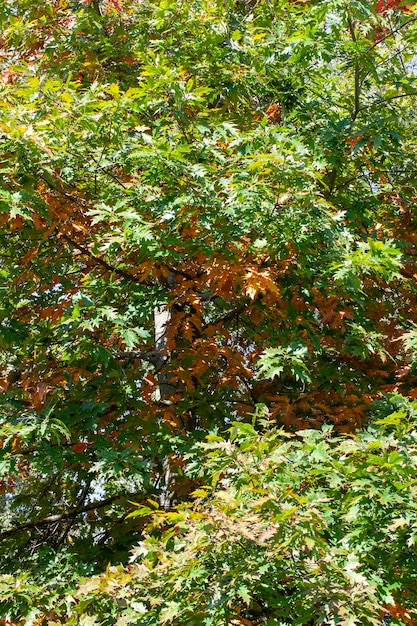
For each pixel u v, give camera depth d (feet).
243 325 24.53
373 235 19.26
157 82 18.26
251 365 24.17
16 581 15.78
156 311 24.49
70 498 26.91
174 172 17.06
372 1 19.45
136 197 17.58
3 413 18.08
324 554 11.31
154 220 17.87
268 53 21.21
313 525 11.14
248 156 17.06
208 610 11.21
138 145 17.53
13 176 16.38
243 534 10.72
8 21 24.79
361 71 20.48
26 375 19.36
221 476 16.17
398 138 20.02
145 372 23.57
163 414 20.22
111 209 17.97
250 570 11.19
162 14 21.77
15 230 20.52
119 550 20.36
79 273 22.74
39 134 16.37
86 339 17.85
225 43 21.72
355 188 23.76
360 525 12.59
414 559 12.43
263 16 23.29
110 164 17.99
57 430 17.38
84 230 17.88
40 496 25.67
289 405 18.78
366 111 22.39
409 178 23.09
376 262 15.76
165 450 18.58
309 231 17.67
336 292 18.43
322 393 20.93
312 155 20.66
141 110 19.03
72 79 24.23
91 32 24.30
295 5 23.22
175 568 11.78
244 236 18.53
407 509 11.87
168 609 11.41
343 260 17.62
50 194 18.10
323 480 14.34
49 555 19.53
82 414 17.48
